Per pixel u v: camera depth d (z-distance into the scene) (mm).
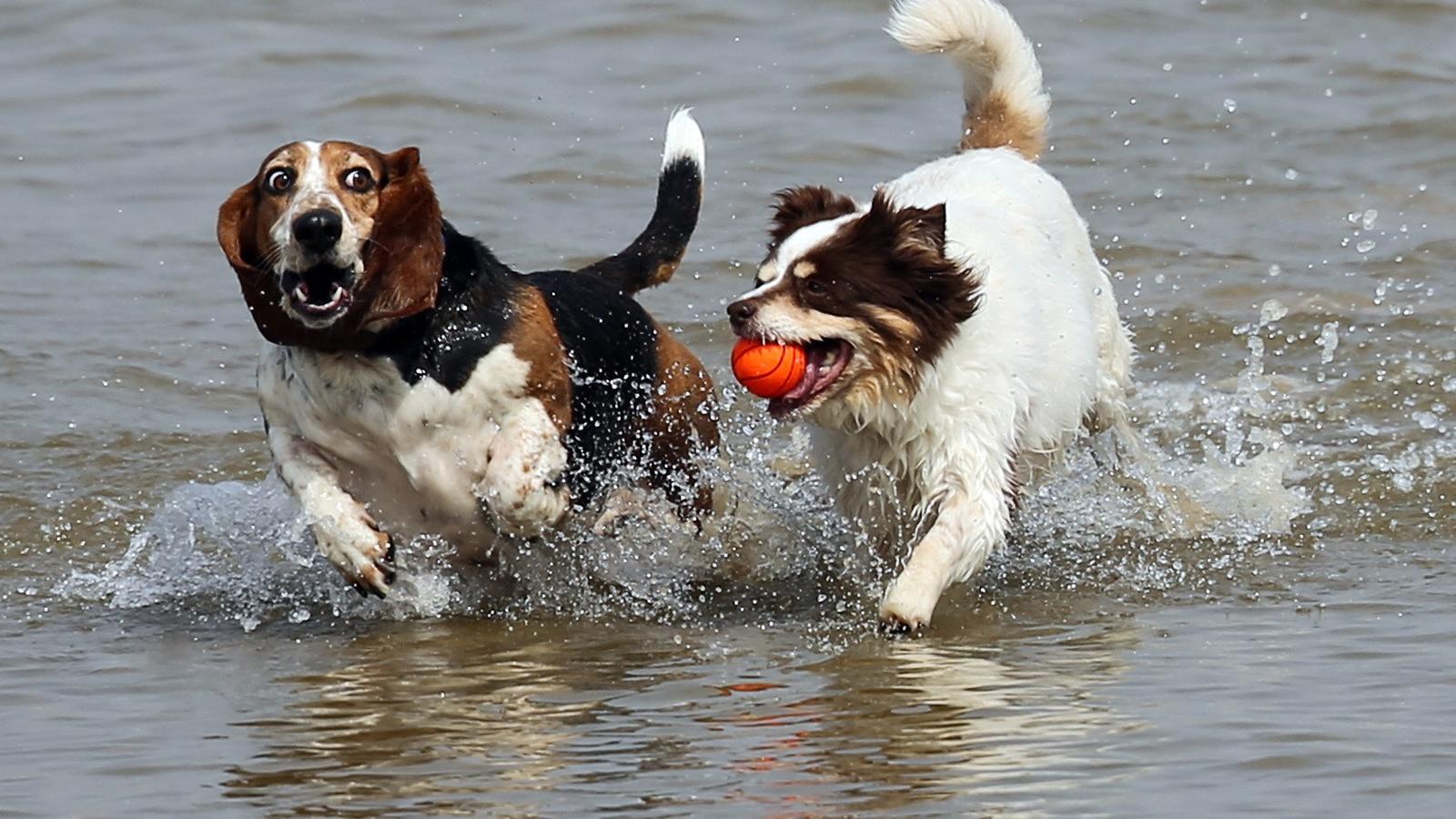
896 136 20688
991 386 10320
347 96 21812
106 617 10703
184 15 24844
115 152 20875
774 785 7512
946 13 12039
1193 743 7832
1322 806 7066
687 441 11586
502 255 17500
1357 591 10359
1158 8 24469
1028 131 12359
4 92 22609
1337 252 17688
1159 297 16672
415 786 7645
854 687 8938
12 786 7758
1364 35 23594
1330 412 14195
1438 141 20375
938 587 10023
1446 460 12984
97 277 17672
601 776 7707
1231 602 10297
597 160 19969
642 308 11594
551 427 10352
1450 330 15719
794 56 23078
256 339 16266
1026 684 8844
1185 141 20562
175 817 7367
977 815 7098
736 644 9930
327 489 10234
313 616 10695
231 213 9742
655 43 23594
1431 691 8422
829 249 10008
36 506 12664
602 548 11125
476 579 11078
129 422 14344
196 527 12086
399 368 10000
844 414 10344
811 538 11578
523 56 23250
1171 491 12109
